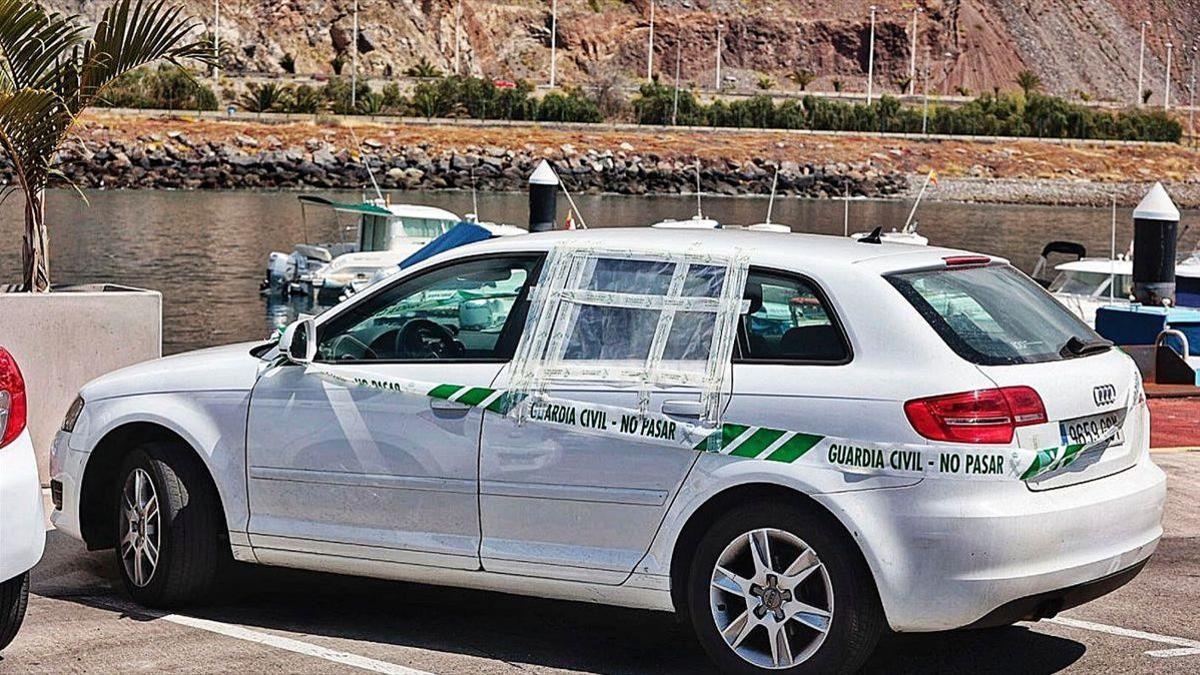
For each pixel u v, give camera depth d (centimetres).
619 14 19138
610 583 620
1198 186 12131
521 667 631
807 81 17388
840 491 575
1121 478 614
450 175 9562
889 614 569
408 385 657
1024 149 12319
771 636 589
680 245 640
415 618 709
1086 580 587
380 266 3375
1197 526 912
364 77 12912
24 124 998
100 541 750
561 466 625
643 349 623
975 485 562
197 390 705
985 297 621
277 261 3691
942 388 570
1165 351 1569
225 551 725
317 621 699
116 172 8625
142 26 1042
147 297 968
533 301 650
